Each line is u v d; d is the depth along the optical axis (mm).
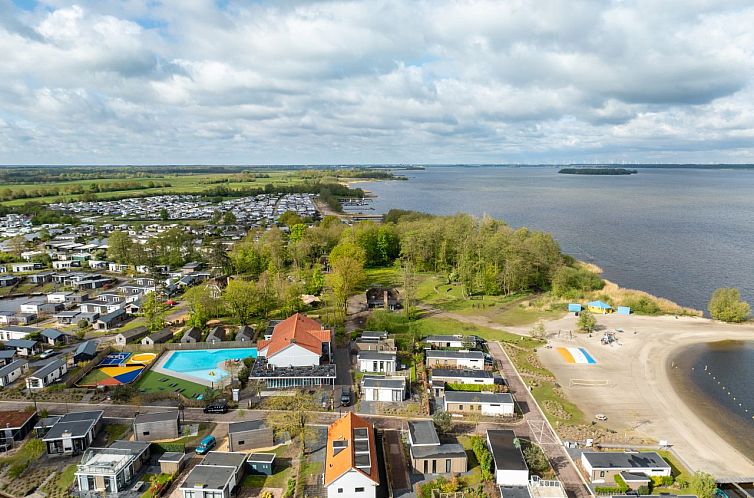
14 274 179000
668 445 70938
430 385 89312
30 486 61688
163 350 108625
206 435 73000
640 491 60219
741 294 155125
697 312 134125
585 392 88312
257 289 126938
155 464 66188
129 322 130000
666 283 167750
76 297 147500
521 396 86000
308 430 73750
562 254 183250
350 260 153250
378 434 73312
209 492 57625
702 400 86062
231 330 118625
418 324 125188
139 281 163250
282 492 60281
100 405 83188
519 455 64312
